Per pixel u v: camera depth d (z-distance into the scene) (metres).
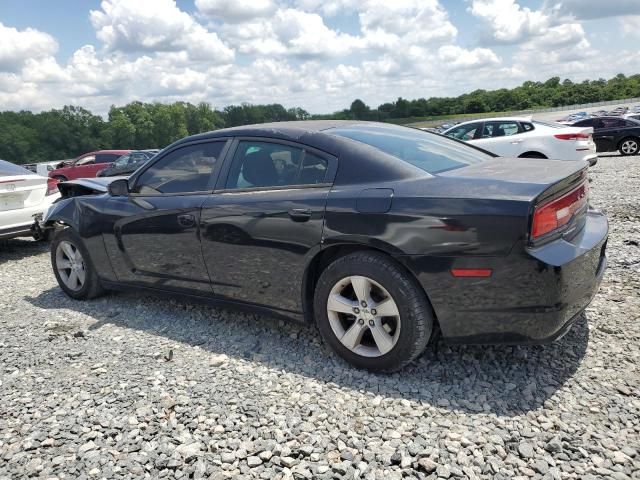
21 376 3.42
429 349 3.42
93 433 2.71
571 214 2.90
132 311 4.55
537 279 2.63
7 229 7.06
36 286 5.70
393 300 2.96
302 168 3.40
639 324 3.56
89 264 4.76
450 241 2.75
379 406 2.81
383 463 2.36
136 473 2.40
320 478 2.29
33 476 2.42
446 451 2.41
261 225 3.42
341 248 3.22
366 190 3.07
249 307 3.69
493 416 2.66
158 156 4.23
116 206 4.38
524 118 11.05
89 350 3.77
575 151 10.46
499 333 2.79
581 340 3.40
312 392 2.99
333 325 3.25
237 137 3.81
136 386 3.18
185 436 2.64
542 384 2.93
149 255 4.17
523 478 2.21
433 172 3.13
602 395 2.78
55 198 7.74
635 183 9.96
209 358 3.52
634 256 5.06
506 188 2.74
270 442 2.55
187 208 3.83
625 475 2.19
